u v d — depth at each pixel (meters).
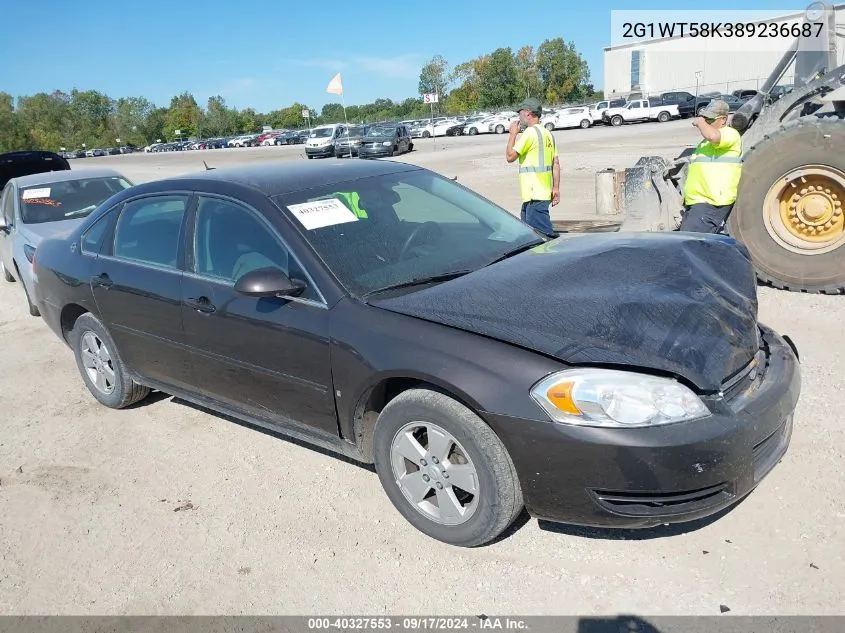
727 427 2.62
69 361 6.19
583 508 2.71
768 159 6.09
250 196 3.75
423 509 3.17
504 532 3.19
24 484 4.05
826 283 6.04
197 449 4.29
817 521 3.01
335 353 3.22
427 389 3.03
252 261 3.64
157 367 4.34
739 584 2.72
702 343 2.80
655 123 42.25
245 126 113.75
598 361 2.66
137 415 4.86
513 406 2.71
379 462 3.27
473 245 3.85
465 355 2.84
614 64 61.28
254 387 3.72
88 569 3.23
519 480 2.80
